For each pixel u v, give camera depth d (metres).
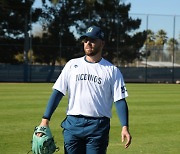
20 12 43.84
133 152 8.74
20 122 12.41
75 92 4.99
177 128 11.97
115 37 45.25
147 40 45.47
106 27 45.34
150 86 35.22
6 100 19.22
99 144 4.96
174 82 44.66
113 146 9.30
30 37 43.22
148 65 45.03
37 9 43.75
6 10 43.38
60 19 44.28
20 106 16.70
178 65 45.06
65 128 5.05
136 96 23.38
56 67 42.75
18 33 43.78
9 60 43.59
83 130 4.94
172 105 18.56
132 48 45.31
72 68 5.04
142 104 18.77
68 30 44.16
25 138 9.91
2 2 43.09
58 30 43.97
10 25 43.34
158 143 9.75
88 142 4.98
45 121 4.98
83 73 4.98
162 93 26.20
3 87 29.77
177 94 25.52
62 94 5.05
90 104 4.93
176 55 45.31
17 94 22.92
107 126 5.01
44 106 16.78
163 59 45.25
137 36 45.38
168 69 44.72
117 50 45.16
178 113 15.56
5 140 9.65
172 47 45.38
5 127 11.48
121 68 44.75
